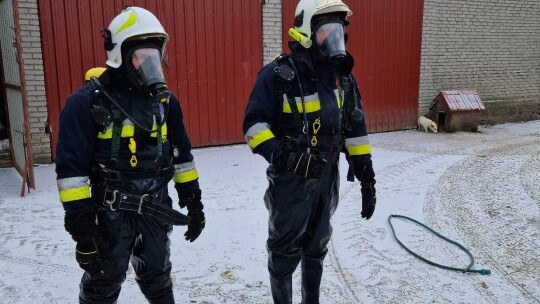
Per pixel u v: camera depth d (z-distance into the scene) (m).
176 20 7.82
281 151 2.53
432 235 4.64
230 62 8.39
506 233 4.71
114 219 2.27
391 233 4.69
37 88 6.96
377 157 8.10
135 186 2.30
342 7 2.59
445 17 11.02
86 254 2.18
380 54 10.27
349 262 4.03
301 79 2.62
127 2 7.40
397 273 3.84
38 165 7.12
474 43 11.62
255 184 6.24
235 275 3.73
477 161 7.92
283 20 8.73
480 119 12.13
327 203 2.81
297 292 3.51
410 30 10.57
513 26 12.18
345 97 2.81
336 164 2.81
